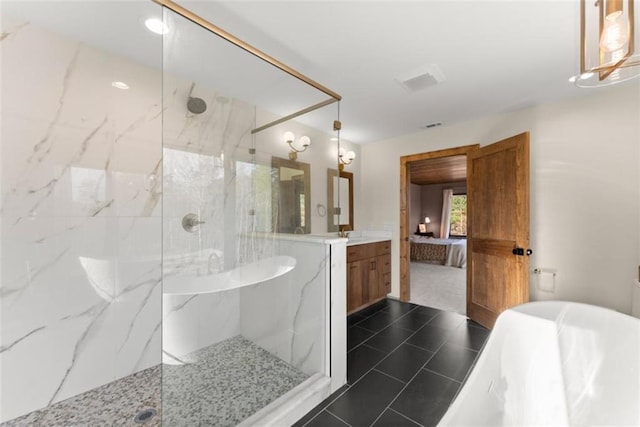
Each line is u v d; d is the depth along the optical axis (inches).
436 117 112.0
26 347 58.3
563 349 51.8
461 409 43.1
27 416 57.6
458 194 304.3
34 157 59.1
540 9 52.8
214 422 55.6
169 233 77.4
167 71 75.3
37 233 59.5
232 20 56.8
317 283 71.6
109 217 68.6
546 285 96.9
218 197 84.8
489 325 103.3
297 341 75.0
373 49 66.4
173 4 51.4
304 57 69.9
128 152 71.4
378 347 89.6
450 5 52.1
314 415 59.6
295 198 96.4
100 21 58.1
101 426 55.5
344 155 140.9
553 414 48.1
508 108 102.0
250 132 89.8
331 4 52.1
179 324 78.5
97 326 66.9
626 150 83.1
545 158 97.3
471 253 114.5
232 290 86.4
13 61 56.7
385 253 138.3
